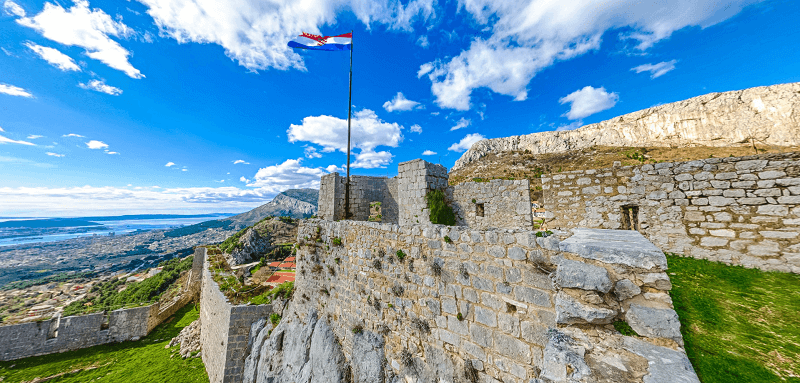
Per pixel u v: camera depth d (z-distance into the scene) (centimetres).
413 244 824
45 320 2528
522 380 571
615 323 402
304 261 1367
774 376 336
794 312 464
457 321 698
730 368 358
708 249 722
